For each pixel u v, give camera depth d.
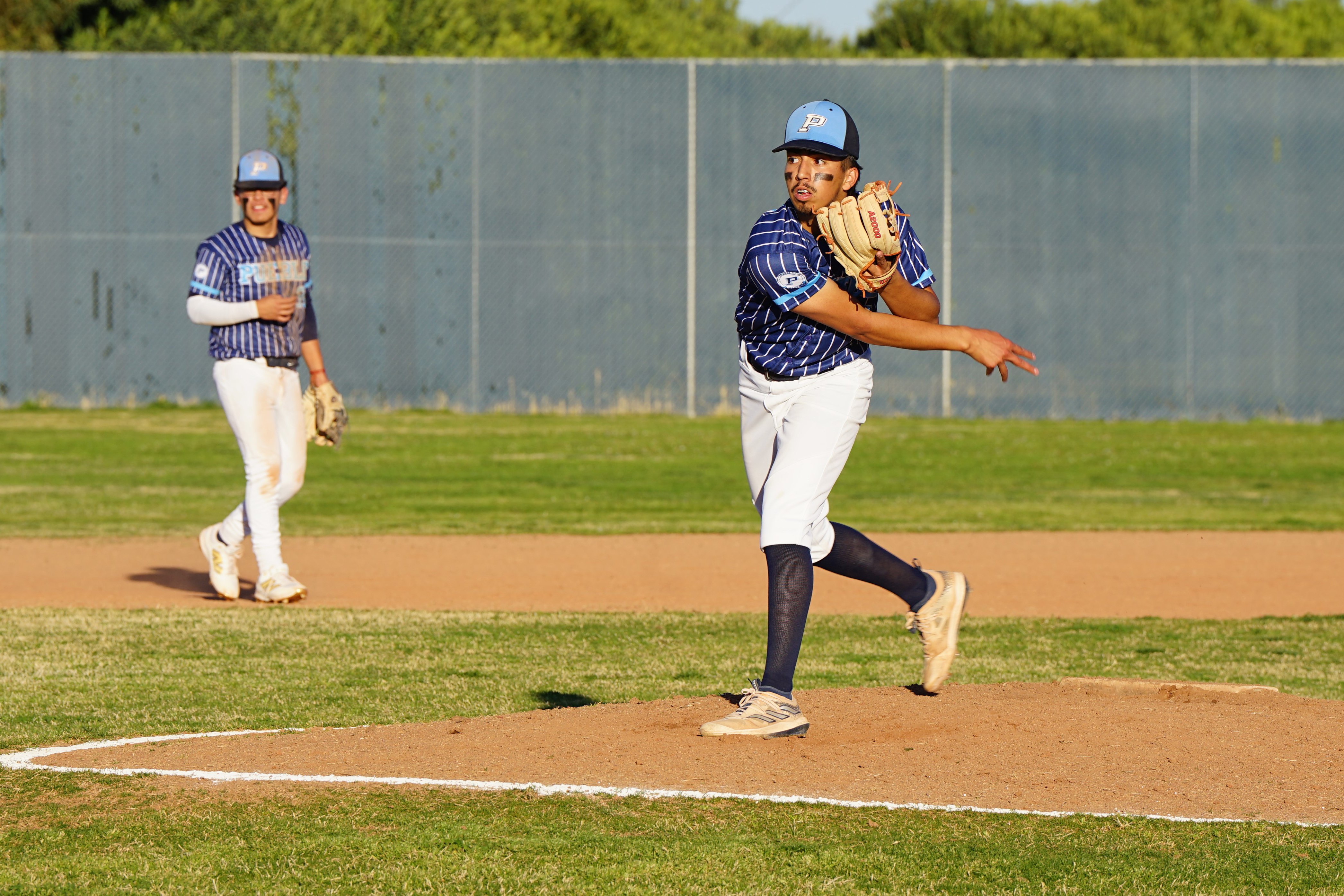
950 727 18.66
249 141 93.88
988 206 94.62
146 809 15.79
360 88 94.00
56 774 17.17
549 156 94.56
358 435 79.12
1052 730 18.53
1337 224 93.12
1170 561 41.34
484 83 94.25
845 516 50.81
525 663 25.92
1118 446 76.56
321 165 94.19
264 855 14.30
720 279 94.75
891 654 27.03
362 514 51.38
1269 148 93.38
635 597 35.12
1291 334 93.81
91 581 36.97
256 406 32.69
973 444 77.06
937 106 94.38
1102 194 94.19
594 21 122.94
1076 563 40.88
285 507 53.22
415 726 19.27
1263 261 93.62
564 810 15.53
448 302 95.06
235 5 104.62
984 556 42.19
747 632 29.69
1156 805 15.80
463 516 51.00
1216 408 94.06
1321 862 14.16
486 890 13.39
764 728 17.80
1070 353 94.75
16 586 36.00
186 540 44.62
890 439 79.00
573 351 95.38
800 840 14.68
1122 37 125.31
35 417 87.12
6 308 93.62
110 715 21.17
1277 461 70.12
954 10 130.00
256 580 37.44
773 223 17.06
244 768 17.28
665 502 55.12
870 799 15.90
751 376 17.91
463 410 95.12
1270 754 17.58
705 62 94.00
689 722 18.94
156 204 93.88
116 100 93.38
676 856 14.23
